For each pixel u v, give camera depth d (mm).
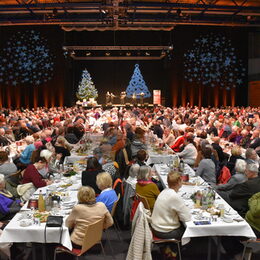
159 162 9781
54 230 4785
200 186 6555
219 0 20031
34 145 9352
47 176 7000
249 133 11906
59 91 33312
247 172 5859
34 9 18516
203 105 34219
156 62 36344
